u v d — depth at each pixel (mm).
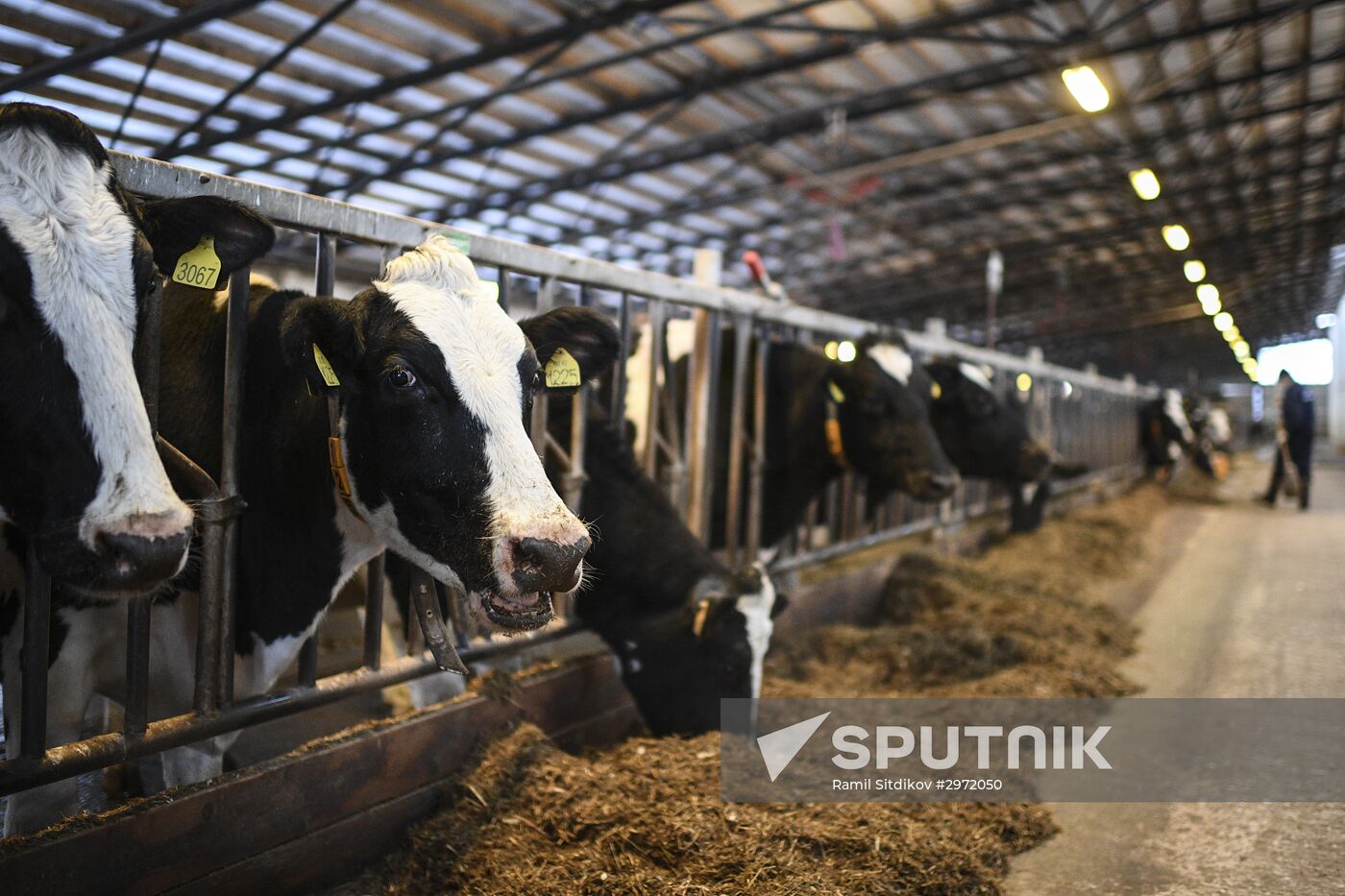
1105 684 3930
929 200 14984
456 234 2672
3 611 2109
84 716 2184
